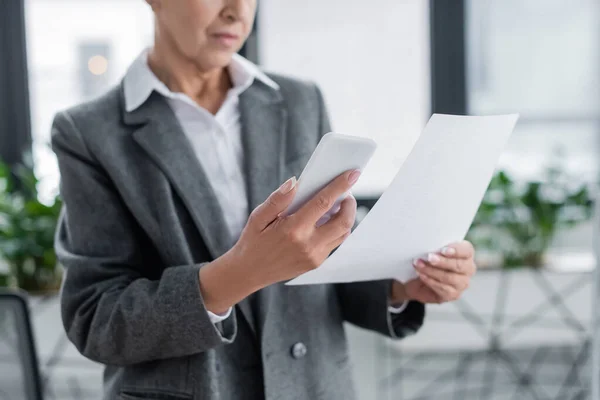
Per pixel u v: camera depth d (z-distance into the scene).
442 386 2.44
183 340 0.81
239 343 0.92
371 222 0.78
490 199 2.29
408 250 0.87
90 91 2.35
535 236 2.29
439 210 0.83
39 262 2.16
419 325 1.03
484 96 2.48
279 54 2.36
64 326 0.91
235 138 0.98
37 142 2.34
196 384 0.87
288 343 0.93
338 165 0.68
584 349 2.46
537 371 2.50
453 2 2.38
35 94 2.35
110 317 0.84
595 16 2.46
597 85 2.49
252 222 0.71
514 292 2.22
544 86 2.49
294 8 2.34
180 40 0.89
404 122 2.42
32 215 2.15
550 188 2.32
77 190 0.92
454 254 0.89
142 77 0.94
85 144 0.92
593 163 2.51
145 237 0.95
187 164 0.91
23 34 2.31
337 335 1.00
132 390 0.90
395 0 2.37
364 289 1.01
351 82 2.39
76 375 2.12
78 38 2.33
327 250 0.74
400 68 2.40
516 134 2.51
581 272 2.23
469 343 2.22
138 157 0.92
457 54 2.40
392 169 2.42
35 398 1.08
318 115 1.04
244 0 0.88
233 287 0.77
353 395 1.00
